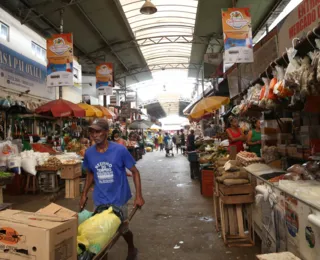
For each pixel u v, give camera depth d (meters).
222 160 5.61
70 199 7.76
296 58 3.35
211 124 19.08
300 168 3.51
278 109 5.42
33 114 9.25
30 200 7.52
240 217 4.57
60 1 11.61
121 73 25.62
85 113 9.67
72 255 2.04
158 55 23.41
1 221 1.94
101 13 13.21
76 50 17.78
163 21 16.14
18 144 8.39
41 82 12.07
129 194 3.43
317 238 2.39
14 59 9.94
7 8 11.27
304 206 2.63
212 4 12.95
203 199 7.55
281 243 3.21
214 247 4.37
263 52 7.55
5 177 5.27
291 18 5.74
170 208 6.73
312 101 4.20
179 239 4.75
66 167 7.94
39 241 1.82
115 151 3.33
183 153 25.11
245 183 4.40
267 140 6.47
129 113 23.78
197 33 17.12
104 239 2.47
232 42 6.96
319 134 5.08
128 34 16.66
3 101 8.48
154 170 14.19
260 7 12.97
